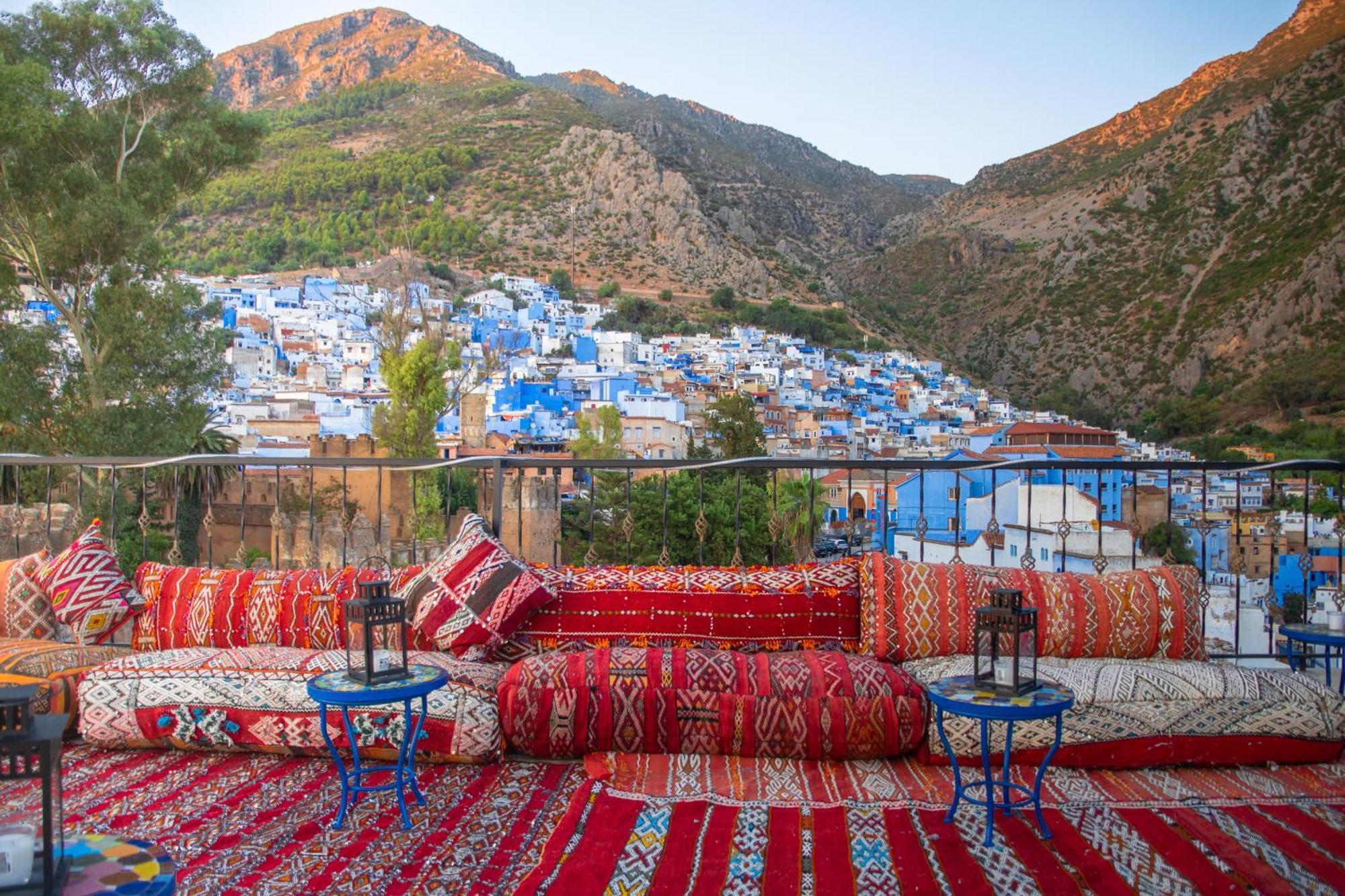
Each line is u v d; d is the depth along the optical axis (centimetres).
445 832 323
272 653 424
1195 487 3834
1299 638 412
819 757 383
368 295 8838
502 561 435
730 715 383
